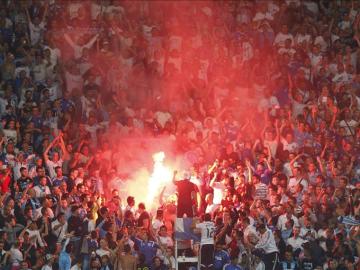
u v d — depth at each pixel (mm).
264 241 77000
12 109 85750
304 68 98250
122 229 75875
